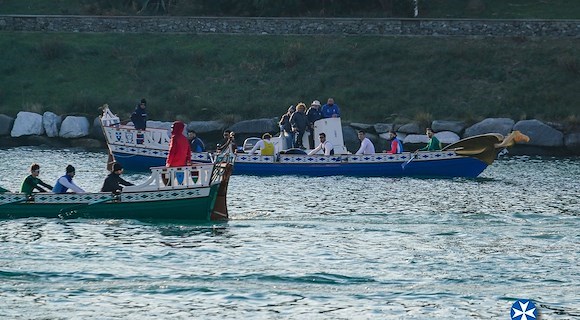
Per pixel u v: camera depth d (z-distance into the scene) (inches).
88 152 6889.8
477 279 3034.0
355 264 3196.4
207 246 3417.8
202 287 2947.8
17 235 3560.5
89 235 3575.3
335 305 2795.3
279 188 4990.2
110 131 5836.6
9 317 2677.2
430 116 7268.7
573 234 3671.3
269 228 3764.8
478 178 5521.7
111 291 2903.5
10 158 6323.8
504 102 7549.2
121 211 3863.2
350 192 4847.4
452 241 3545.8
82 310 2743.6
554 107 7475.4
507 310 2760.8
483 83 7800.2
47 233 3602.4
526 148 7106.3
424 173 5565.9
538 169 6058.1
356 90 7775.6
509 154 7071.9
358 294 2893.7
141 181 5246.1
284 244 3469.5
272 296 2874.0
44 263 3171.8
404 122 7268.7
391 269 3144.7
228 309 2758.4
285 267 3152.1
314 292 2903.5
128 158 5826.8
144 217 3875.5
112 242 3462.1
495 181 5378.9
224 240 3523.6
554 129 7091.5
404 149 7160.4
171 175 3878.0
